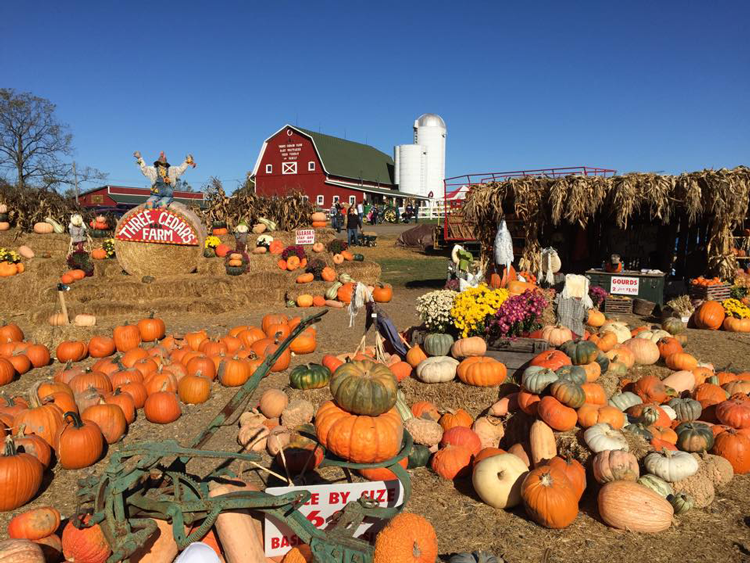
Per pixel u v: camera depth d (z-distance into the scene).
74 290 12.08
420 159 55.66
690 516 4.39
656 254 15.40
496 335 6.97
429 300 7.21
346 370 3.88
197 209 22.58
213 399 7.14
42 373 8.21
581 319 7.70
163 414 6.36
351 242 27.38
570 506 4.16
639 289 12.73
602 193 12.52
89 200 47.38
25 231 21.11
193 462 5.29
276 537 3.45
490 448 5.13
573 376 5.59
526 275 12.18
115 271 15.54
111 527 2.92
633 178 12.22
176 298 13.05
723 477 4.81
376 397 3.72
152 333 9.74
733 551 3.92
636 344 7.70
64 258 15.38
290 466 4.90
